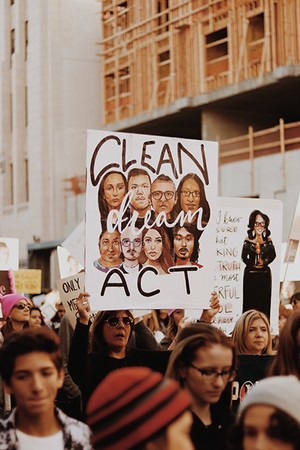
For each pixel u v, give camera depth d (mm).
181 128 46906
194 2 41188
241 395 7738
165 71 44094
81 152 50094
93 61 50344
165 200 8383
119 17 47125
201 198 8484
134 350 8047
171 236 8375
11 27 52156
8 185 52469
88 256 8102
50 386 5078
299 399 3852
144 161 8312
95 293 8062
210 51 40969
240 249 9797
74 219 48094
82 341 7625
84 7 50312
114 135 8203
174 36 42406
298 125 33562
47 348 5078
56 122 49812
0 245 12562
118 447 3314
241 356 7770
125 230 8227
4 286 11195
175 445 3344
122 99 46875
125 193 8234
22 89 51406
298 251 12336
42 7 49781
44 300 17828
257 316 8508
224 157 36531
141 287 8250
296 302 12828
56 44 49906
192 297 8430
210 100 39938
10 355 5051
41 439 5117
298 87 37500
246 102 40312
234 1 38969
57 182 49562
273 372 5910
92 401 3408
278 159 34156
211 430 5809
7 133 52188
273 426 3828
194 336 5684
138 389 3352
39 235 49594
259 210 9844
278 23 36688
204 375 5609
